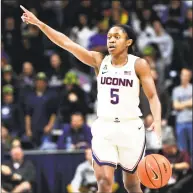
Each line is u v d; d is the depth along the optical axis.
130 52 7.03
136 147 6.86
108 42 6.88
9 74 15.17
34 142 13.80
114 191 11.90
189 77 13.62
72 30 17.25
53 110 14.12
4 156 11.98
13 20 17.53
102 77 6.88
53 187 12.04
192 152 13.09
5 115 13.88
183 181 11.65
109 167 6.77
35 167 12.03
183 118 13.34
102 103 6.88
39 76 14.21
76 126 12.66
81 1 18.36
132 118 6.85
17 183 11.78
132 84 6.79
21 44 17.08
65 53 16.33
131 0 18.19
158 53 15.52
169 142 11.74
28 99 14.12
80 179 11.93
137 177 7.04
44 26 7.10
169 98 13.23
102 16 17.42
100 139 6.84
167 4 19.06
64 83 14.61
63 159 12.04
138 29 17.25
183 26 17.42
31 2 18.27
